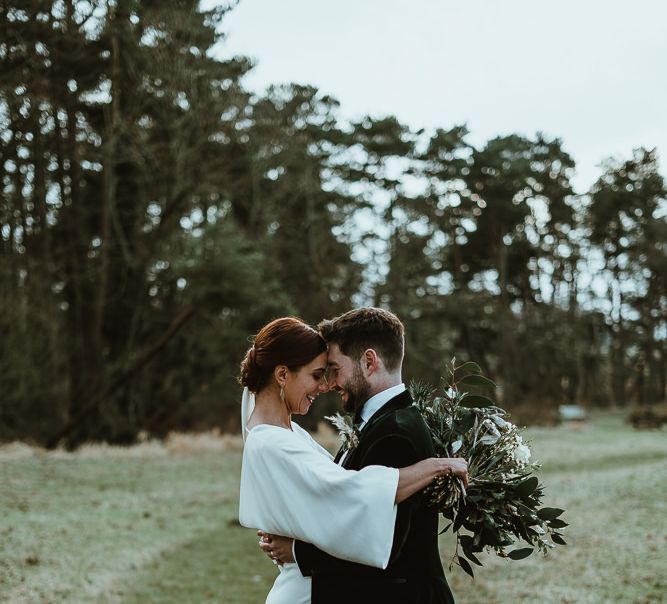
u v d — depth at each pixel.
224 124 26.06
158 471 16.89
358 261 43.81
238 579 7.57
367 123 44.75
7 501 11.51
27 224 22.16
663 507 9.54
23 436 22.02
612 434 30.89
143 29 20.62
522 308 53.66
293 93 33.06
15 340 21.56
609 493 11.24
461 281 53.16
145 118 23.97
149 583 7.28
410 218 47.66
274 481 2.62
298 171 37.50
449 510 2.75
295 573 2.66
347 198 43.97
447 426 2.87
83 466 17.09
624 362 61.81
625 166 58.03
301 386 2.86
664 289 58.88
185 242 25.55
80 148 22.84
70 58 17.33
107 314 26.83
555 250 58.56
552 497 11.47
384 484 2.46
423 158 48.72
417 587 2.55
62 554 8.05
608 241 59.97
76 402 24.17
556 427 36.78
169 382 30.05
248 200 32.22
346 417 2.87
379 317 2.79
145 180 25.36
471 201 52.53
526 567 7.15
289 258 37.19
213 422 30.06
